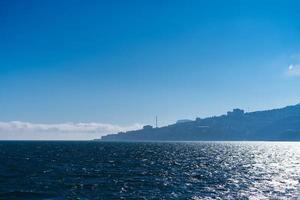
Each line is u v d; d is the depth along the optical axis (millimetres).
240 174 80562
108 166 95750
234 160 128125
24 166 91750
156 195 51219
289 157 154125
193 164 106750
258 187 60719
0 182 62125
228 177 74125
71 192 52969
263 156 158750
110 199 47969
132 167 94000
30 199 47469
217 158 137625
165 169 89688
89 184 61000
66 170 83562
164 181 66250
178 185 61250
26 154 148625
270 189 58781
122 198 48750
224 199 49156
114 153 164875
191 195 51625
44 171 80500
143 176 73875
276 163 118188
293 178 75250
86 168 89250
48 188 56344
